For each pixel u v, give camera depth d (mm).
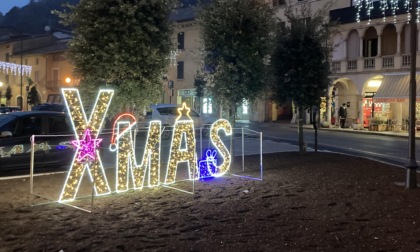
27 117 10977
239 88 12203
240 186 9367
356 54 36906
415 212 7074
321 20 15039
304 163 13008
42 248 5180
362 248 5309
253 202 7812
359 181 9938
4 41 68312
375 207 7422
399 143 23328
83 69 10523
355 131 32594
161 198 8141
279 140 22906
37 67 61812
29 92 57344
